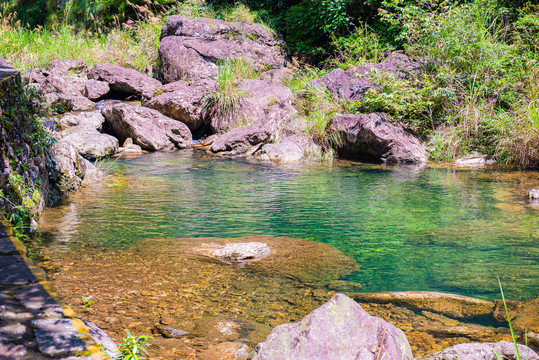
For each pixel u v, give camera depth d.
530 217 6.50
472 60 12.30
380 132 11.34
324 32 17.94
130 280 4.26
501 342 2.94
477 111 11.45
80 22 24.11
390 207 7.11
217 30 16.80
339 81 13.84
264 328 3.42
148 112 13.06
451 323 3.57
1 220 3.20
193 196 7.69
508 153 10.93
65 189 7.72
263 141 12.38
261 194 7.91
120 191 8.00
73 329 1.96
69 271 4.43
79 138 11.39
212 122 13.98
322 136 12.40
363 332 2.69
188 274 4.47
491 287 4.27
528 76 11.52
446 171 10.12
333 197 7.71
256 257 4.99
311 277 4.48
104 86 15.54
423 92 12.00
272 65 17.19
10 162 5.43
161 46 16.73
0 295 2.15
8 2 27.12
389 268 4.73
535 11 13.38
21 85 6.26
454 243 5.48
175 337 3.22
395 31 16.25
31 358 1.75
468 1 14.55
